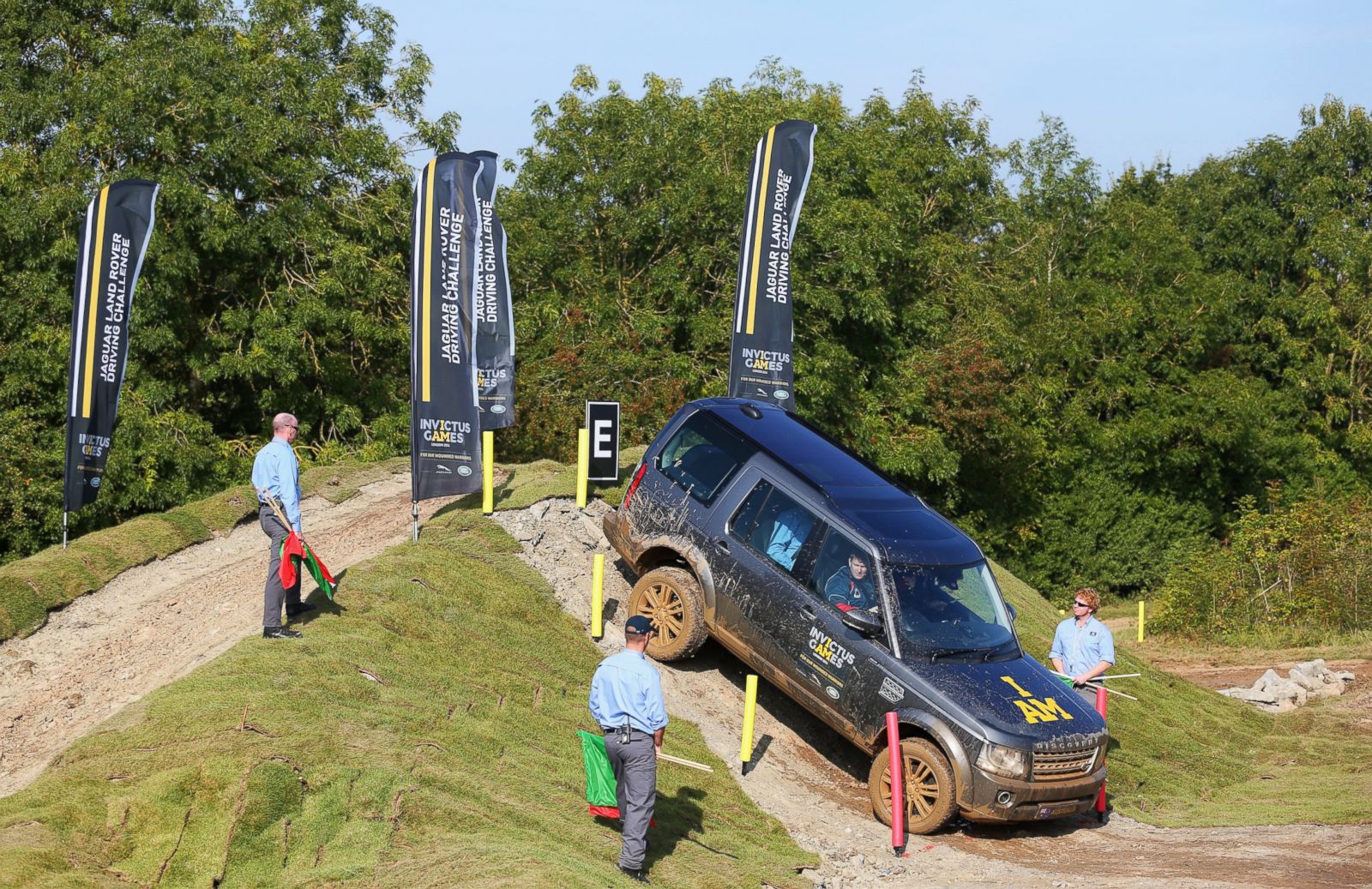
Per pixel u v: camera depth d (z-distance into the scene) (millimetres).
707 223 26641
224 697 7953
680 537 11125
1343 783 12711
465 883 6367
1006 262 38719
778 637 10328
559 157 29406
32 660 9734
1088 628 11633
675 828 8422
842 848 9008
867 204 27719
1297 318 40000
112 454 20891
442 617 10320
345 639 9297
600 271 29000
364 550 12250
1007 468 34938
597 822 8086
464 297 12172
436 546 11812
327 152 24500
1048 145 42031
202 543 13602
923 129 36219
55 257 21500
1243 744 14633
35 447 21734
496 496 13664
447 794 7629
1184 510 38469
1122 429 36375
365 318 23688
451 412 12125
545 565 12352
